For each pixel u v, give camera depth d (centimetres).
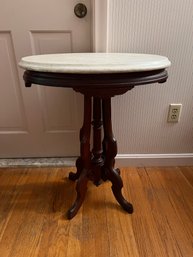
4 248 80
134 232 86
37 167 127
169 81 107
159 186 112
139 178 118
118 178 92
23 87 114
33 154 131
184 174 121
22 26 100
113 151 90
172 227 88
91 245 81
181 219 92
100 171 97
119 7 91
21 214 94
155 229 87
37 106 119
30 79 62
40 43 104
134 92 108
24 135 127
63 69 56
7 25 100
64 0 96
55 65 57
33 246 80
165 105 112
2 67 109
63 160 130
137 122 116
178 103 112
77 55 81
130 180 116
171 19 94
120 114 113
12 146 129
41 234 85
